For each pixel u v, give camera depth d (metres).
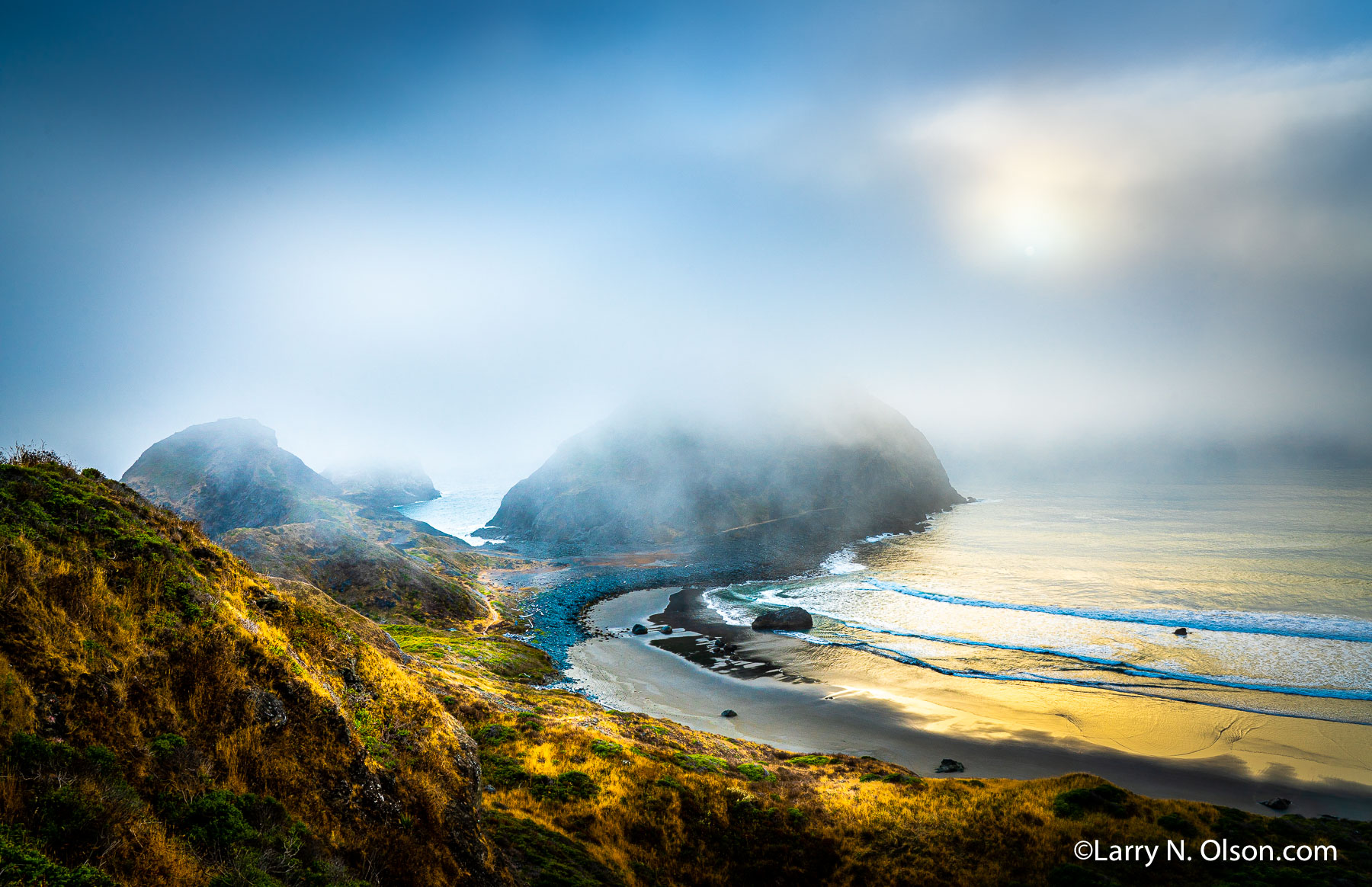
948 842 25.12
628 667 62.19
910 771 37.31
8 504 11.24
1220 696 48.31
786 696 52.31
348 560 85.00
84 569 10.92
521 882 15.84
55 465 13.41
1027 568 105.50
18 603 9.48
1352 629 63.91
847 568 116.38
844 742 42.56
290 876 9.52
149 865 7.91
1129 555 112.00
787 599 92.19
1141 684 51.62
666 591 101.50
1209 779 35.97
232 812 9.62
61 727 8.70
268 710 11.77
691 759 32.50
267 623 14.32
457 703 34.94
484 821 18.69
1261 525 137.62
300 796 11.16
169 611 11.61
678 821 24.59
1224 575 91.25
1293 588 81.81
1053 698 49.47
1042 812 27.55
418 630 70.44
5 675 8.46
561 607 92.88
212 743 10.56
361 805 12.24
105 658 9.94
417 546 125.06
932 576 103.75
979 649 63.34
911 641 67.50
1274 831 26.56
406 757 14.62
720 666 61.50
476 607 87.50
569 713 39.34
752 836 24.69
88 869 7.07
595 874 18.64
